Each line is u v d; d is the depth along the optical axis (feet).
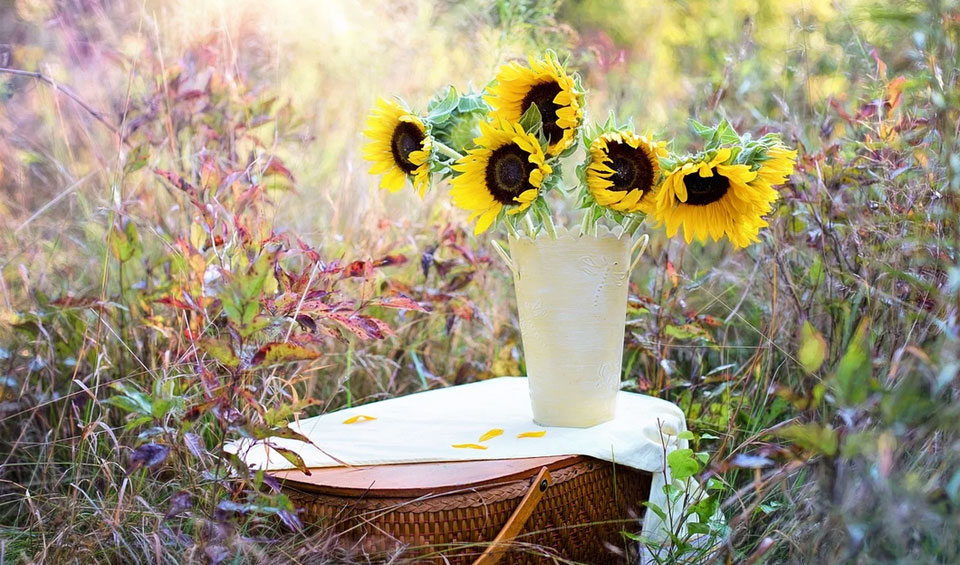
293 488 5.32
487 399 6.22
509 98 5.39
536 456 5.32
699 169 5.19
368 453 5.42
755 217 5.33
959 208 5.16
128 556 5.54
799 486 5.55
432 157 5.49
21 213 7.82
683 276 7.06
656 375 7.06
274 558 5.24
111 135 7.93
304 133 8.02
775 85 8.04
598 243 5.50
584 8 12.62
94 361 6.68
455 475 5.16
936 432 4.78
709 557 5.41
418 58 8.70
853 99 7.11
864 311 6.16
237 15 8.14
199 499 5.49
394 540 5.08
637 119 9.09
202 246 6.17
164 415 5.22
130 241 6.45
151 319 6.26
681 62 10.16
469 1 9.25
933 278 5.37
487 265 7.60
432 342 7.75
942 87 5.31
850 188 6.62
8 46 8.62
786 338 6.68
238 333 5.09
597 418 5.63
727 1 9.73
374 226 7.72
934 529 4.64
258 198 6.72
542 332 5.58
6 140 8.14
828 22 7.47
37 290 6.76
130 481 5.85
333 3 8.64
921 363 4.62
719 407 6.55
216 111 7.49
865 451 4.52
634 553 5.58
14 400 6.71
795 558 5.00
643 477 5.66
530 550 5.15
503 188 5.38
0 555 5.48
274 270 5.72
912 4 5.54
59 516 5.64
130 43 7.90
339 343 7.37
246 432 5.10
